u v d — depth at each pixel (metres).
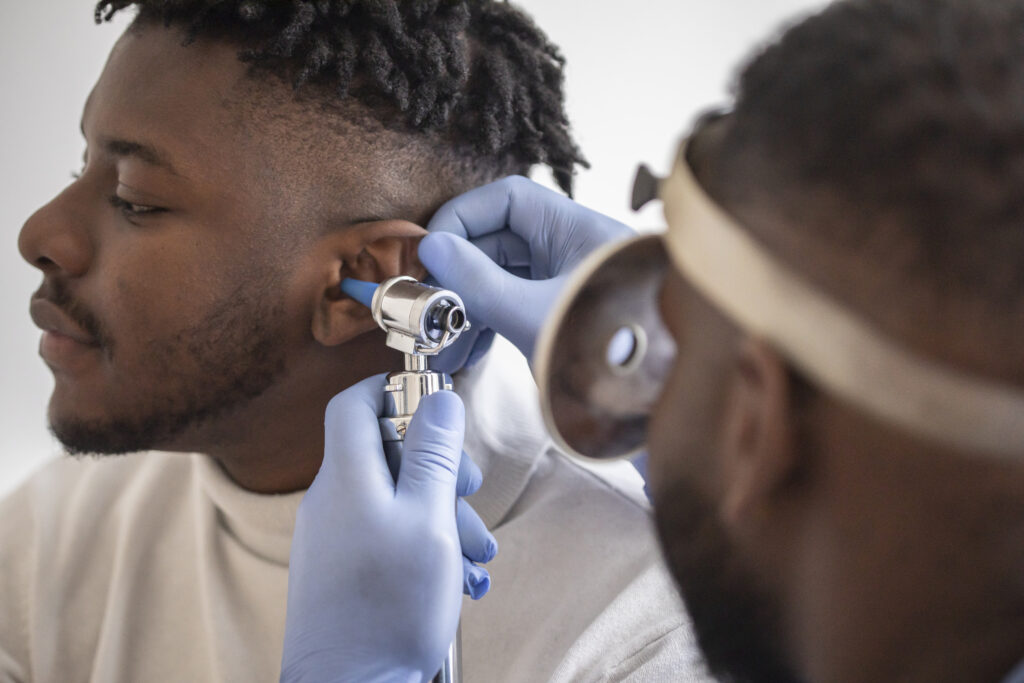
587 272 0.39
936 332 0.30
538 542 0.96
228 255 0.86
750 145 0.34
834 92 0.32
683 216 0.36
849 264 0.31
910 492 0.33
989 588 0.34
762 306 0.32
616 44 1.44
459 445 0.75
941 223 0.30
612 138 1.45
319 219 0.88
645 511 0.98
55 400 0.91
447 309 0.73
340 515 0.70
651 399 0.43
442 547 0.69
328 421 0.77
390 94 0.88
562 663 0.83
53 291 0.89
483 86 0.95
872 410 0.31
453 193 0.96
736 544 0.38
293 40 0.84
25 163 1.57
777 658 0.40
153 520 1.11
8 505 1.19
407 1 0.89
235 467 0.98
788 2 1.38
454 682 0.71
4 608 1.12
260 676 0.96
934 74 0.31
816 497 0.35
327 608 0.68
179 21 0.87
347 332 0.88
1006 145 0.30
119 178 0.87
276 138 0.86
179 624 1.05
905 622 0.36
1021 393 0.30
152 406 0.89
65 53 1.58
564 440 0.42
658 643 0.84
